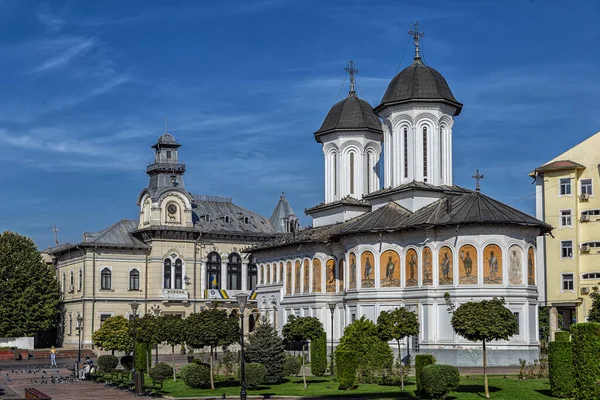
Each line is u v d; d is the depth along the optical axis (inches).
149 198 3988.7
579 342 1433.3
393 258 2583.7
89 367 2495.1
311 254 3002.0
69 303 3998.5
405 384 1913.1
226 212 4323.3
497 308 1646.2
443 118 2851.9
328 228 3100.4
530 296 2433.6
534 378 1887.3
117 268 3912.4
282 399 1718.8
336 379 2063.2
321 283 2952.8
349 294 2667.3
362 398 1685.5
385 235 2598.4
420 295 2476.6
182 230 3998.5
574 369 1449.3
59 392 2014.0
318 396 1743.4
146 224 4003.4
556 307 3095.5
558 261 3110.2
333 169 3282.5
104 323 3147.1
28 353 3602.4
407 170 2827.3
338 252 2906.0
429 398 1622.8
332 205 3201.3
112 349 3100.4
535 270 2496.3
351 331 2055.9
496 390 1690.5
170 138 4197.8
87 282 3843.5
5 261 3831.2
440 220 2472.9
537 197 3198.8
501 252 2397.9
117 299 3887.8
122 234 4010.8
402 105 2834.6
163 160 4185.5
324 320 2928.2
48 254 4414.4
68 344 3966.5
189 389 1964.8
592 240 3063.5
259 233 4252.0
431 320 2448.3
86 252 3858.3
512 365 2351.1
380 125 3289.9
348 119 3243.1
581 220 3088.1
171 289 3959.2
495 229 2399.1
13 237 3959.2
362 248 2637.8
